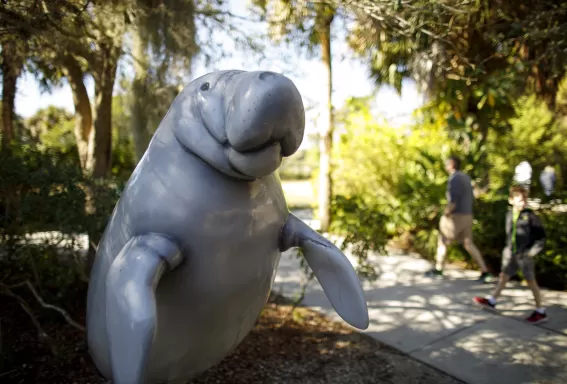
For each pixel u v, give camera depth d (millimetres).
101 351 1578
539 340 3441
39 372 2691
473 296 4496
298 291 4590
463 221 5000
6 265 3555
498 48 5121
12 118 5406
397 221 6988
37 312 3494
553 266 4934
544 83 7688
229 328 1588
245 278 1504
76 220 3299
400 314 3994
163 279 1396
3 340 2879
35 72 4090
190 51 3895
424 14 3498
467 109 7750
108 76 4086
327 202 7316
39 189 3334
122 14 3303
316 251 1735
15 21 2764
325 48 7195
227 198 1385
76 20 3143
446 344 3369
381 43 5125
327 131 7316
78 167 3578
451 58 5227
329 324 3732
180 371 1637
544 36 3596
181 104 1434
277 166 1317
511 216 3949
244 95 1187
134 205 1429
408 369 2975
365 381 2797
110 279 1282
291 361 3021
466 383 2811
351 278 1697
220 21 3936
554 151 7590
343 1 3379
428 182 7047
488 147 7504
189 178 1372
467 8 3740
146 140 4156
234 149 1259
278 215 1601
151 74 3936
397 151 8016
